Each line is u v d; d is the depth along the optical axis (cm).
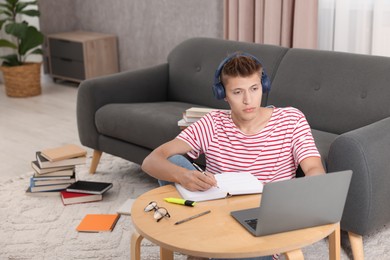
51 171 343
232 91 213
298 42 423
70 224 312
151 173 223
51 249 287
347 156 251
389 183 259
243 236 183
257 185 213
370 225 257
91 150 432
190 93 394
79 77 605
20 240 296
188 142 232
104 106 376
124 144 364
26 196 348
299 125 226
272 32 436
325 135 310
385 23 391
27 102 564
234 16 461
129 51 600
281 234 183
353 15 410
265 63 356
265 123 227
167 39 556
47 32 652
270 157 226
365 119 309
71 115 520
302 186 176
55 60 628
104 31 621
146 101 401
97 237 297
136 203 208
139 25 580
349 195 255
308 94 332
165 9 549
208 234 185
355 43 414
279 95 344
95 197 339
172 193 215
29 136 465
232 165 228
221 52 380
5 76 579
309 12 412
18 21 635
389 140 258
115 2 597
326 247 281
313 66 335
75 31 642
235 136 228
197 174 212
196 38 404
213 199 208
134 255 209
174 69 405
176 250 179
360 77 316
